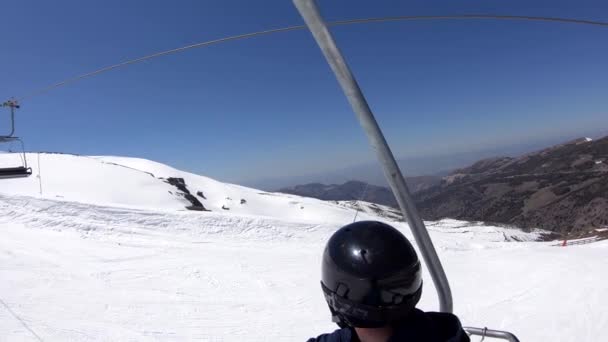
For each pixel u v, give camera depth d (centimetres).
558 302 1523
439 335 158
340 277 159
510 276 2052
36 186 6875
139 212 3083
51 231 2647
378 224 171
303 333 1390
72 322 1374
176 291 1766
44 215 2858
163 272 2028
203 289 1812
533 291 1719
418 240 199
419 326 159
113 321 1409
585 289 1620
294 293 1803
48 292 1641
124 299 1627
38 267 1958
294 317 1527
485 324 1377
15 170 1088
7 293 1597
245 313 1552
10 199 3020
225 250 2564
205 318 1488
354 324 162
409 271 158
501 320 1403
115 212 3039
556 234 8275
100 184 7481
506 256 2606
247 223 3150
